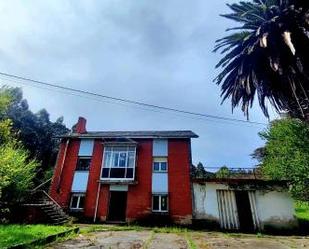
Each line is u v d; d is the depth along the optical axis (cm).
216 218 1823
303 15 1027
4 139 1664
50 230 1153
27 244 822
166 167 2083
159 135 2155
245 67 1221
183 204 1903
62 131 4538
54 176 2158
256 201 1831
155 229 1586
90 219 1955
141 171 2077
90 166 2153
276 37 1088
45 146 4000
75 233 1233
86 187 2081
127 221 1914
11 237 905
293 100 1142
